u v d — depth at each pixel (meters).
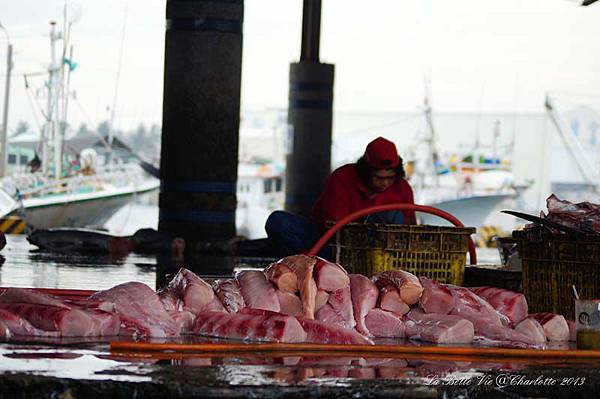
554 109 35.59
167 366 4.08
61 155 27.92
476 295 5.63
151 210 33.66
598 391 4.39
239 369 4.08
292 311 5.48
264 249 14.97
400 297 5.58
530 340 5.39
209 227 15.20
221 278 6.30
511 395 4.16
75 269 10.70
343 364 4.38
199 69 15.12
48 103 27.64
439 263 7.04
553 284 6.55
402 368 4.33
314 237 8.85
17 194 25.30
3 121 27.94
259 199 37.44
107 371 3.91
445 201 33.72
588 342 5.11
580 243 6.42
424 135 36.00
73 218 28.34
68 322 4.88
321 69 21.05
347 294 5.53
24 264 11.27
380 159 8.19
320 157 21.11
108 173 29.88
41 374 3.79
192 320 5.27
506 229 33.88
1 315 4.85
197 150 15.16
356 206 8.41
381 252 7.02
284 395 3.75
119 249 14.71
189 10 15.12
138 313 5.18
